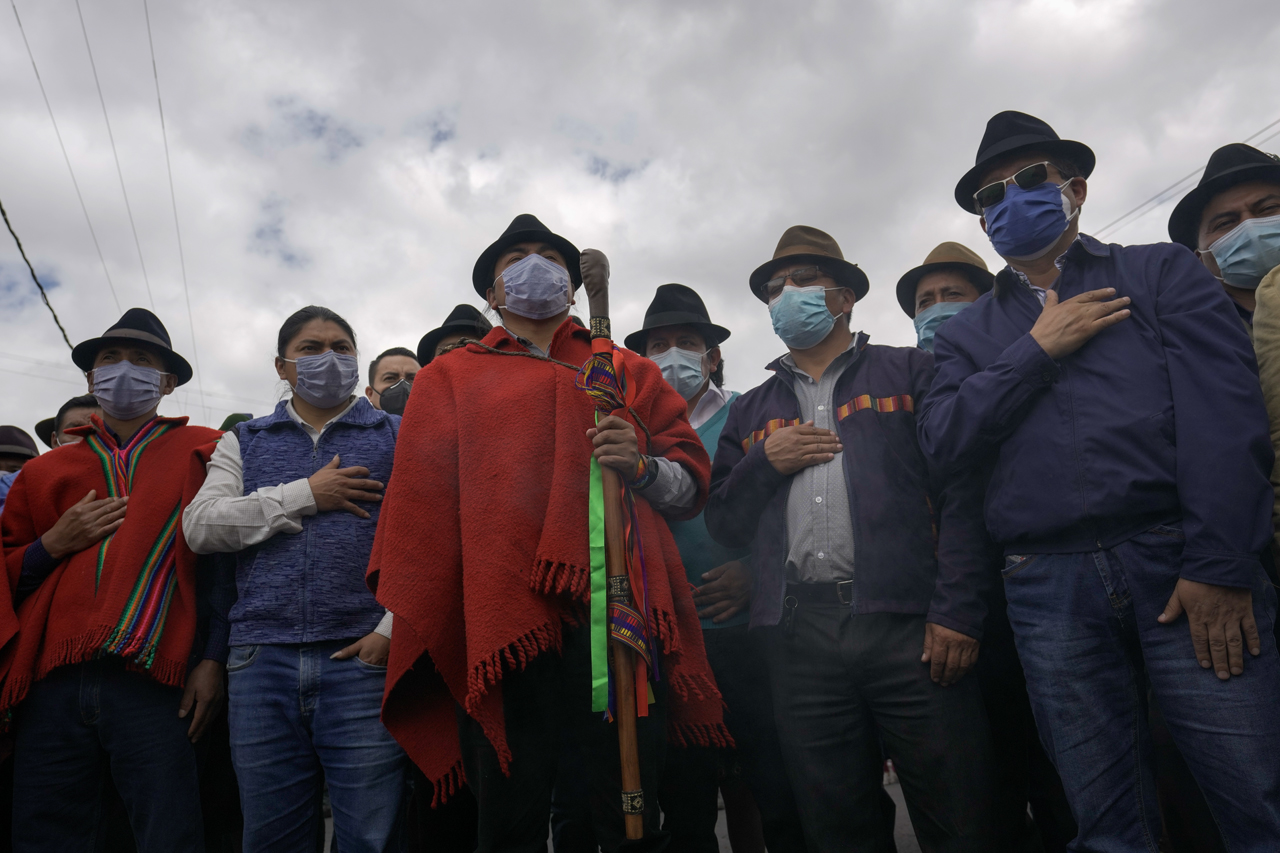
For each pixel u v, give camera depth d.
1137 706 1.94
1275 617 1.96
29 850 2.50
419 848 2.75
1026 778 2.66
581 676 1.96
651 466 2.10
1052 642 1.96
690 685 2.03
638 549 2.00
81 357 3.05
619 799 1.91
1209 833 2.38
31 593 2.76
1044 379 2.02
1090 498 1.90
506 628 1.82
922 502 2.39
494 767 1.87
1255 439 1.78
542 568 1.88
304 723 2.40
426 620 1.92
